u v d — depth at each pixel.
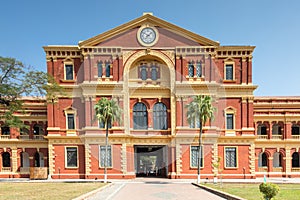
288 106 48.12
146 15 39.19
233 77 43.66
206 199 22.22
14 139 45.69
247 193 23.62
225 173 42.59
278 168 45.69
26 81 28.45
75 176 41.97
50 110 42.88
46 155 45.81
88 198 22.59
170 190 28.28
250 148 43.06
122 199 22.25
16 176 44.78
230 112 43.50
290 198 20.86
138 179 38.19
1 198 20.91
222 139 42.97
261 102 48.81
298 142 45.75
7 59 26.75
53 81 32.19
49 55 42.91
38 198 20.88
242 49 43.59
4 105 31.41
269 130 46.69
